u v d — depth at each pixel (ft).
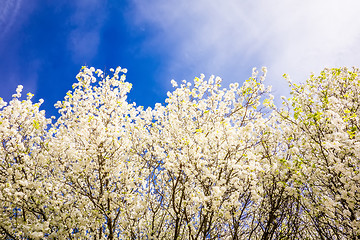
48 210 22.68
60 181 24.94
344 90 27.53
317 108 25.63
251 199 22.13
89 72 26.35
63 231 21.31
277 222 23.94
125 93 27.37
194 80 29.27
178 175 21.43
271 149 25.52
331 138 20.81
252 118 25.88
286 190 22.58
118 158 24.34
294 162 22.31
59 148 23.43
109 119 25.76
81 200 23.63
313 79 28.60
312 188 22.50
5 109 21.86
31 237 18.20
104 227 27.12
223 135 23.09
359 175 17.26
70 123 27.20
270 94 26.94
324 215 21.57
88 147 22.21
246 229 26.05
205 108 28.09
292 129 25.84
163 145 27.91
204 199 17.92
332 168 19.22
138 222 25.70
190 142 20.27
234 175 22.97
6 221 20.63
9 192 18.47
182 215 22.67
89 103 26.43
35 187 20.43
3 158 21.01
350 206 17.49
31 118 24.08
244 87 26.27
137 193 22.84
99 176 23.15
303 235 26.66
